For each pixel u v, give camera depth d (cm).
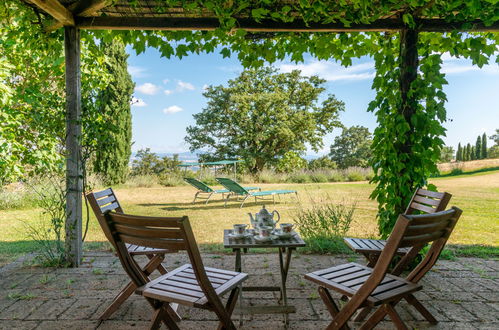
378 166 410
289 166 2033
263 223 291
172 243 188
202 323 264
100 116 421
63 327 256
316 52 450
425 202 304
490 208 805
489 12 359
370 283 196
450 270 382
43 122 407
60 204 415
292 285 339
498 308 289
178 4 360
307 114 2583
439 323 263
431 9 360
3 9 388
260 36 434
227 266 399
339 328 213
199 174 1505
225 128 2548
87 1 358
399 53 396
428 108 379
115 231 209
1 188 834
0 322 264
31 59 572
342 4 356
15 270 382
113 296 313
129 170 1510
